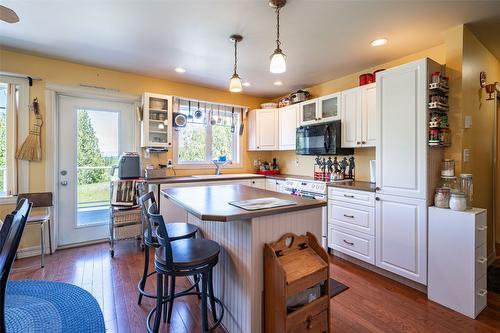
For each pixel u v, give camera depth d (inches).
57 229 127.7
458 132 90.1
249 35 97.2
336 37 98.0
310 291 62.5
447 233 80.5
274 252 58.4
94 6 79.2
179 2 76.9
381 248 99.8
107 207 141.6
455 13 82.0
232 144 185.0
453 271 78.9
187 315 76.9
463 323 72.5
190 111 163.2
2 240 44.3
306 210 69.6
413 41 101.1
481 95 104.0
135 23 89.4
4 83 112.6
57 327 69.6
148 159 149.5
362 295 87.0
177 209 135.7
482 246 78.7
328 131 131.9
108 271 104.1
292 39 100.0
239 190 93.7
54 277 98.3
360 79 123.3
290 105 164.9
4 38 101.2
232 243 67.9
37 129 118.6
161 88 151.9
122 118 144.1
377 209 101.0
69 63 125.9
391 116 95.9
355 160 138.0
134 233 127.0
